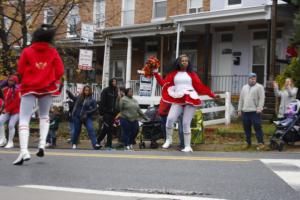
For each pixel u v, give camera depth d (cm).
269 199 571
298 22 1825
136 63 2881
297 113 1255
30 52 799
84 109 1396
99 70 2983
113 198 571
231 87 2422
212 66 2512
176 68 1170
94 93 2634
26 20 1952
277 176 718
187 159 909
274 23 1981
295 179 694
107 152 1114
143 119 1414
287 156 983
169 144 1252
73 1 1969
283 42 2256
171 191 616
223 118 1894
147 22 2794
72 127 1505
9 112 1388
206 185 655
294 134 1245
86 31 1906
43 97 817
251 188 633
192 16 2319
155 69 1202
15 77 1382
